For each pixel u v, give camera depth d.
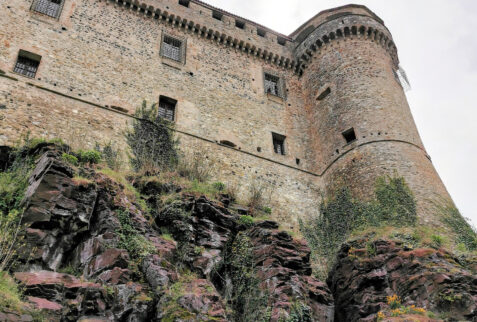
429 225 18.83
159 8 26.41
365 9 30.77
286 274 14.13
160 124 21.33
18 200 12.73
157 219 14.79
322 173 24.53
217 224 15.59
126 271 11.48
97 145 18.66
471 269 15.84
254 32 29.89
